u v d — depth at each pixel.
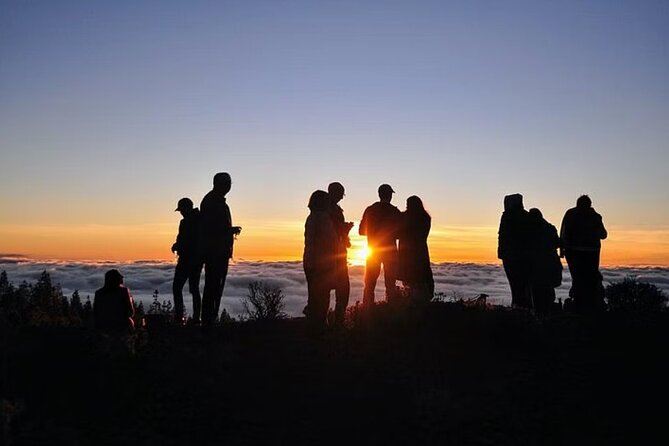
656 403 12.30
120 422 11.28
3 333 13.89
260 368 13.20
